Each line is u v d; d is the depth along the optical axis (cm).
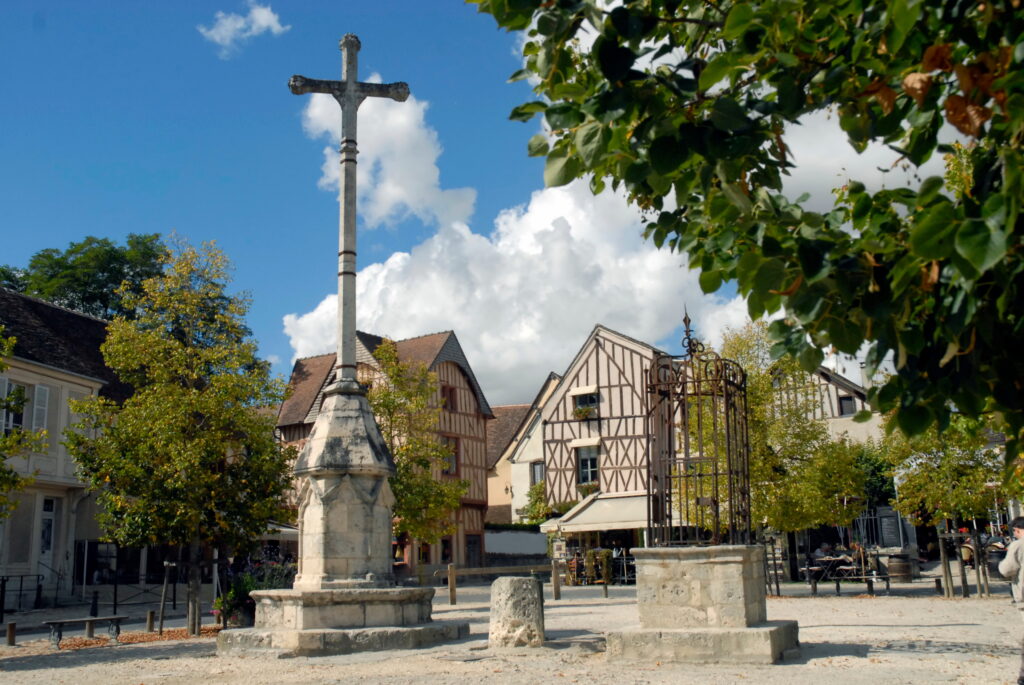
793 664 952
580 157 332
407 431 2523
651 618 1036
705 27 365
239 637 1237
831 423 3612
